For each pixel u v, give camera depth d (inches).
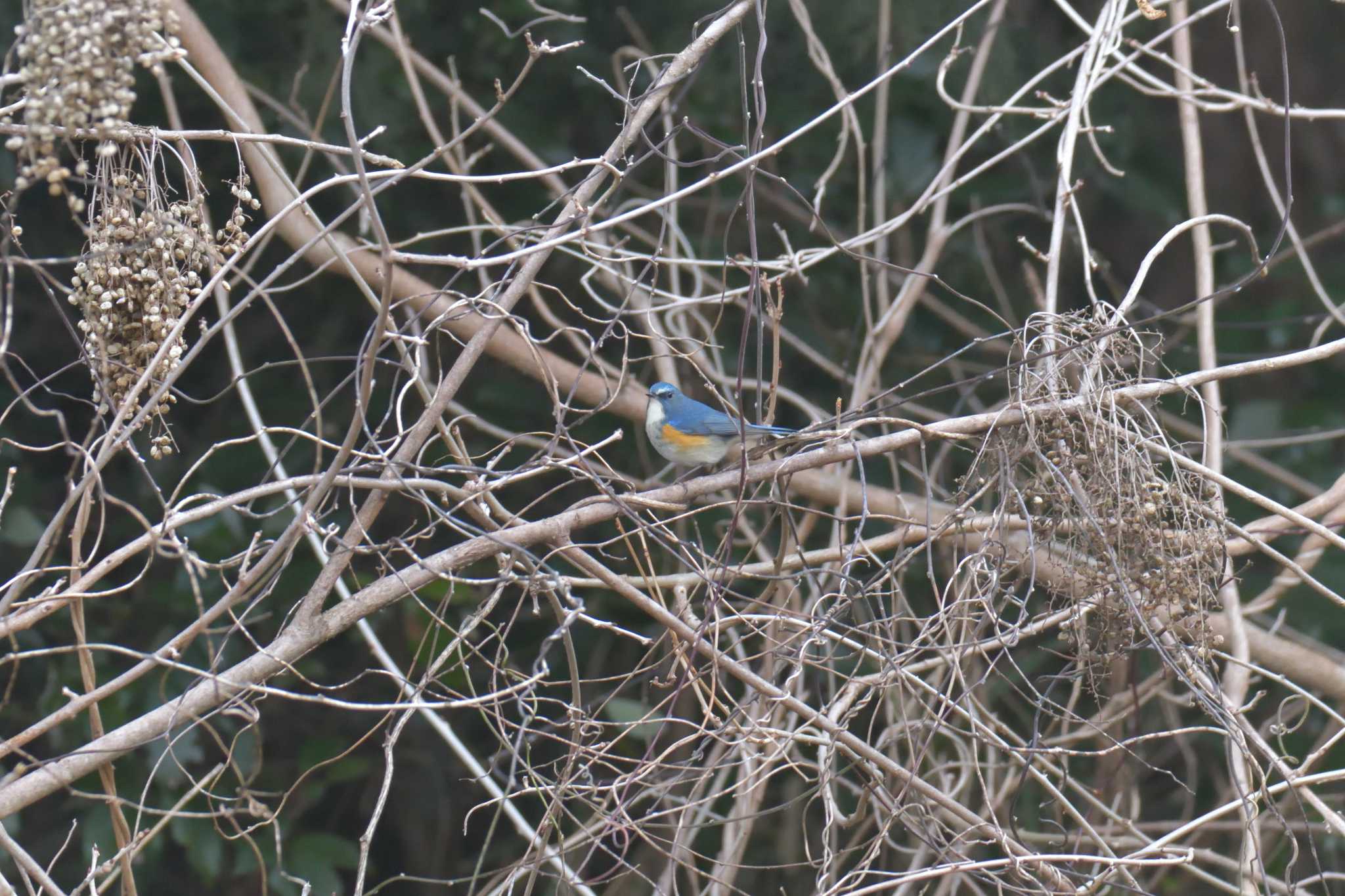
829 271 538.6
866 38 507.8
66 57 204.1
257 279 518.3
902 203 524.1
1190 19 353.7
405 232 516.7
